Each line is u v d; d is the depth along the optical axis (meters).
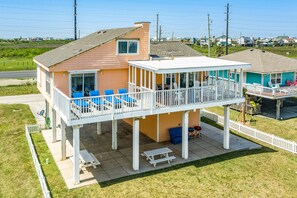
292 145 20.86
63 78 18.97
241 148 21.36
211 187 16.00
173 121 23.06
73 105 16.39
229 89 20.66
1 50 93.56
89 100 16.69
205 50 89.69
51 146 21.17
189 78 22.52
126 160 19.19
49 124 25.08
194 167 18.30
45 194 14.23
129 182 16.41
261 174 17.48
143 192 15.42
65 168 17.86
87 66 19.50
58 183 16.22
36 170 17.55
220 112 32.28
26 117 29.19
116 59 20.56
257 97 32.22
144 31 21.34
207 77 23.05
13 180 16.67
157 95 18.30
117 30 23.42
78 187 15.79
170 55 25.31
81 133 24.12
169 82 21.72
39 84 24.02
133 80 20.78
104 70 20.34
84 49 19.92
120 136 23.50
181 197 15.03
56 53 23.27
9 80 51.25
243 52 39.09
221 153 20.44
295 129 26.38
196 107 19.16
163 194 15.27
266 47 114.75
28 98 38.09
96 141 22.47
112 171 17.64
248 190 15.74
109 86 20.78
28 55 92.75
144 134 24.36
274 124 27.84
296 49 102.31
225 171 17.80
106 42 19.91
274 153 20.67
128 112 17.03
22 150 20.70
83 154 18.34
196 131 23.47
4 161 19.09
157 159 19.12
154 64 19.44
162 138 22.84
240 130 25.19
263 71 31.12
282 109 33.34
